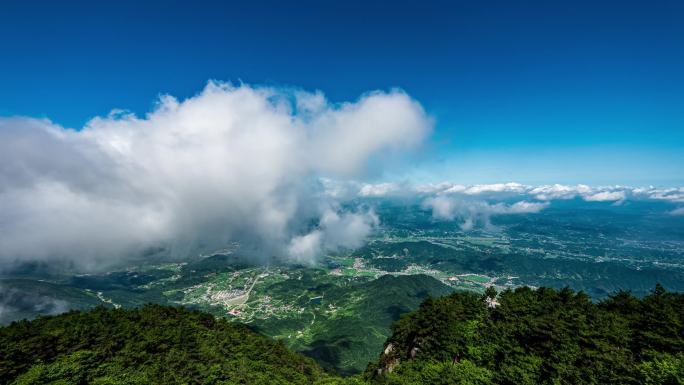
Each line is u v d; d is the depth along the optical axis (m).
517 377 64.00
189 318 142.75
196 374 98.75
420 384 73.81
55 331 101.06
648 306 82.06
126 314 129.88
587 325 73.12
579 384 59.12
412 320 107.56
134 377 88.06
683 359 56.59
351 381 109.56
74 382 81.88
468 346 82.62
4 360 83.69
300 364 149.25
